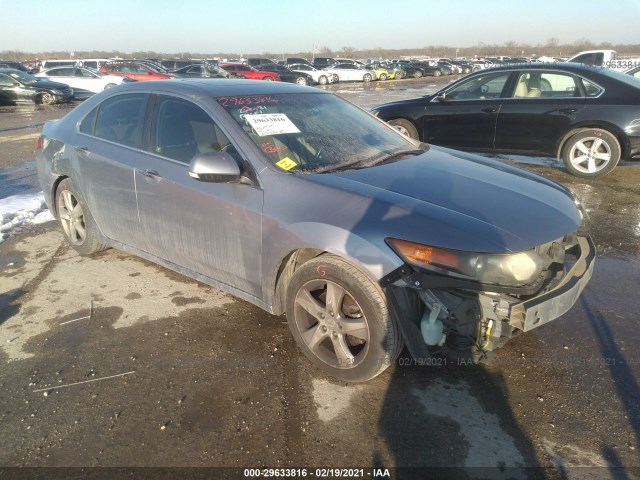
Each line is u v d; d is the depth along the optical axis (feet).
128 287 12.91
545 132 23.86
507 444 7.77
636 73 43.19
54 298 12.35
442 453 7.61
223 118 10.41
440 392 8.93
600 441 7.82
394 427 8.13
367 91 82.74
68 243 15.56
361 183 9.32
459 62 167.94
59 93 66.95
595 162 23.26
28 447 7.79
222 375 9.44
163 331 10.89
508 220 8.56
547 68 23.85
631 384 9.10
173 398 8.83
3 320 11.39
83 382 9.27
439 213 8.44
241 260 10.03
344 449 7.71
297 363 9.79
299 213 8.95
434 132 26.96
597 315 11.47
